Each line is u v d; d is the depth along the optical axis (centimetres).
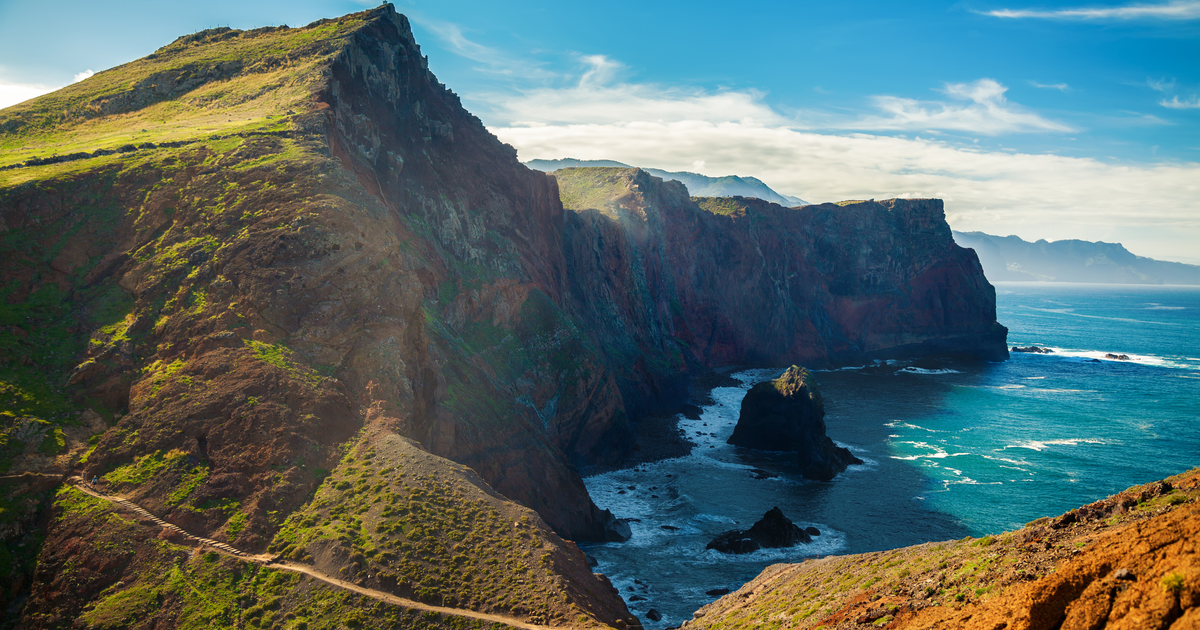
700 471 9181
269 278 5066
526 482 6406
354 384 4884
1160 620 1391
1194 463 9600
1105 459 9788
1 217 5181
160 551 3672
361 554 3700
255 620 3394
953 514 7656
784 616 3147
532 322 9088
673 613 5247
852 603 2820
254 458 4194
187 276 5134
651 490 8412
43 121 7656
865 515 7619
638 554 6500
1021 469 9300
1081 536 2319
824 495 8250
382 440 4516
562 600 3541
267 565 3678
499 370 7825
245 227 5372
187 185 5747
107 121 7762
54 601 3475
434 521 3984
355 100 7862
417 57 9906
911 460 9744
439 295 7431
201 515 3903
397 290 5494
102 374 4612
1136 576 1576
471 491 4334
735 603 4091
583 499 6906
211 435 4281
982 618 1986
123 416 4441
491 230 9519
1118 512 2391
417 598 3512
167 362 4703
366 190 6147
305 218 5341
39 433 4169
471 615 3425
